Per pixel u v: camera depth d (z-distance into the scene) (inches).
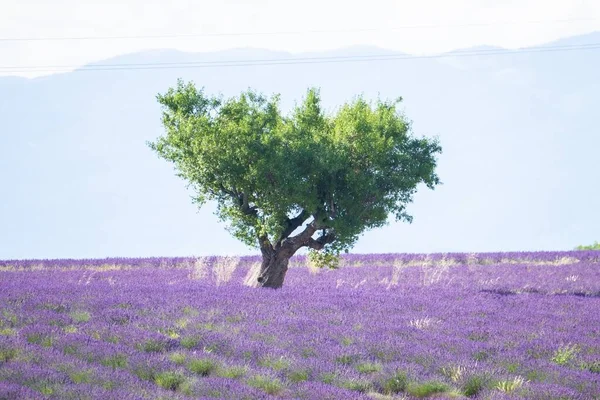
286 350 1446.9
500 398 1168.8
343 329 1643.7
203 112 2452.0
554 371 1344.7
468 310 2021.4
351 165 2394.2
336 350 1441.9
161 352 1406.3
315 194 2346.2
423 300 2203.5
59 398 1038.4
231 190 2471.7
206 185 2460.6
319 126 2485.2
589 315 2026.3
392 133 2439.7
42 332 1471.5
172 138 2417.6
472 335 1668.3
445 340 1572.3
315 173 2341.3
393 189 2415.1
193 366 1301.7
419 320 1801.2
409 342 1533.0
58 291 2137.1
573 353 1518.2
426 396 1245.1
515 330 1726.1
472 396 1246.3
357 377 1268.5
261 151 2317.9
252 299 2041.1
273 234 2416.3
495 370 1326.3
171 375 1219.2
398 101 2532.0
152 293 2122.3
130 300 1939.0
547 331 1736.0
